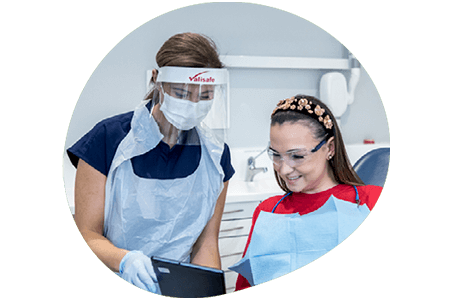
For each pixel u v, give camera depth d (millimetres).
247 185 2637
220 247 2543
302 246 2525
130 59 2547
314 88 2797
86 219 2312
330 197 2525
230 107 2686
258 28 2719
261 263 2547
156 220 2332
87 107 2521
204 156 2377
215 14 2646
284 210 2584
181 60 2139
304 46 2777
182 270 2199
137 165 2285
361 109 2756
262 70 2725
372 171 2639
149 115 2287
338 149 2494
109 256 2312
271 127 2521
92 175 2258
